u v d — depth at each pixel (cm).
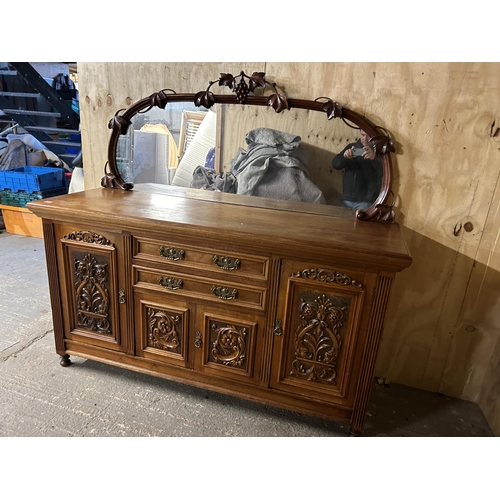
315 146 162
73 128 375
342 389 135
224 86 168
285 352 137
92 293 155
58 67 407
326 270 125
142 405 153
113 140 183
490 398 158
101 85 186
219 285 137
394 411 161
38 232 331
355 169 159
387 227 146
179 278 141
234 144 172
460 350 167
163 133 180
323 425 150
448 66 140
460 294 161
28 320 206
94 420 143
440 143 148
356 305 125
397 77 146
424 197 155
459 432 151
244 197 173
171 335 150
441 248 158
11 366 170
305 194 166
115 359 163
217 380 150
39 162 346
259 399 146
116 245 145
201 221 137
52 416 144
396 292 168
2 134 369
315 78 156
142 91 181
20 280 251
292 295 130
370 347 128
